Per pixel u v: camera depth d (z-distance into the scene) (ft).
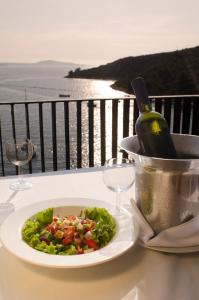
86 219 2.98
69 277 2.33
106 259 2.36
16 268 2.46
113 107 10.95
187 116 11.58
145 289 2.22
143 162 2.53
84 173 4.67
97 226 2.74
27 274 2.39
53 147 10.69
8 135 9.76
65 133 10.78
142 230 2.68
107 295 2.17
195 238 2.54
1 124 9.62
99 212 3.04
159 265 2.46
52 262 2.32
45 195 3.89
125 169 3.49
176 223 2.60
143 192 2.67
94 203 3.31
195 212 2.56
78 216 3.19
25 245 2.57
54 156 10.81
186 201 2.53
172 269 2.41
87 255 2.41
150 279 2.31
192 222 2.53
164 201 2.56
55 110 10.28
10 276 2.37
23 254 2.43
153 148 2.73
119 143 2.80
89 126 10.92
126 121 11.19
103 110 10.88
